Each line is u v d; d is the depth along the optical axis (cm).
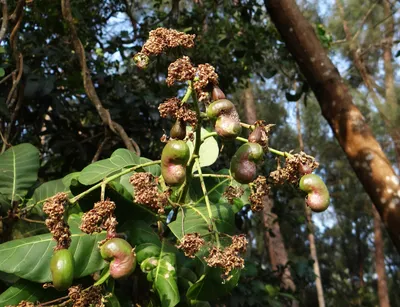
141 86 371
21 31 327
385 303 1205
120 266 101
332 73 256
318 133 1105
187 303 121
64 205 107
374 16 366
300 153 113
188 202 142
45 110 278
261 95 973
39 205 160
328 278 1455
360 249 1453
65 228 104
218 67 422
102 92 304
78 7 347
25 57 296
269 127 112
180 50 105
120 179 142
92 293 106
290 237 1212
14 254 114
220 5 436
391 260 1519
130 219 130
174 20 377
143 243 121
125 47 358
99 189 129
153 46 104
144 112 306
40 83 260
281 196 448
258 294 320
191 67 100
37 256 115
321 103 260
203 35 418
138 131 297
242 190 133
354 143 240
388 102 331
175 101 105
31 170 167
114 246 101
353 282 1527
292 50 268
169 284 112
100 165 139
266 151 114
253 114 830
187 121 105
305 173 112
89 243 119
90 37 356
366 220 1395
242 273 279
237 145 318
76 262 115
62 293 117
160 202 110
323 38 411
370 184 233
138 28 403
